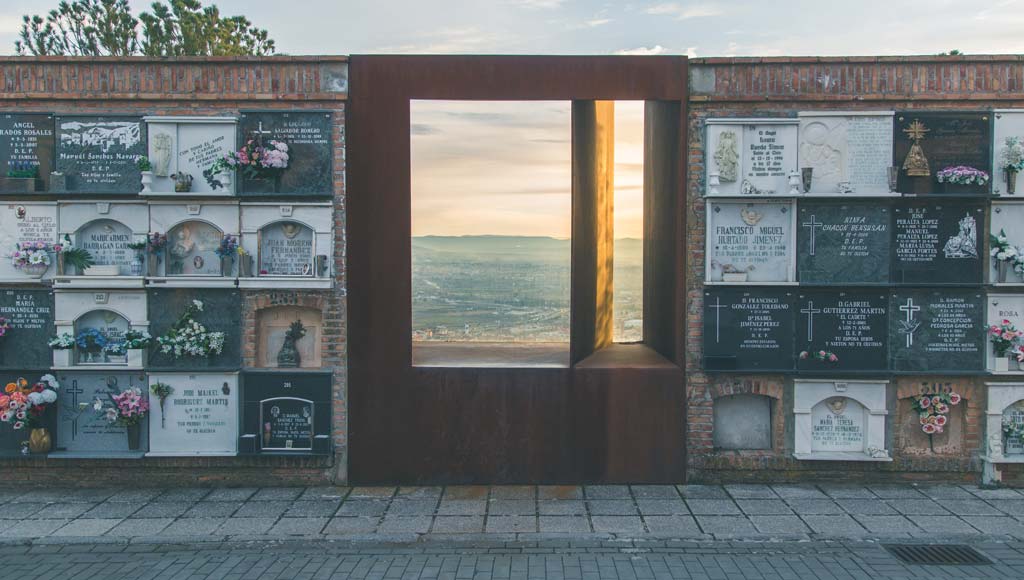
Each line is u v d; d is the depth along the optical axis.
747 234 9.75
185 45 19.27
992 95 9.59
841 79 9.66
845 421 9.85
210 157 9.76
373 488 9.79
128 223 9.80
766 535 8.08
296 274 9.91
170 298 9.84
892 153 9.61
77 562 7.54
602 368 9.84
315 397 9.83
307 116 9.76
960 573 7.18
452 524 8.48
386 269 9.81
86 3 18.84
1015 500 9.18
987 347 9.70
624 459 9.85
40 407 9.66
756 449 10.02
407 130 9.74
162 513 8.87
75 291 9.79
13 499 9.38
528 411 9.84
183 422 9.80
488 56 9.70
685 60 9.68
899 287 9.67
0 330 9.74
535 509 8.95
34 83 9.77
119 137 9.74
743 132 9.63
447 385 9.84
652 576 7.12
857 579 7.04
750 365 9.76
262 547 7.91
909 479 9.81
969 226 9.64
